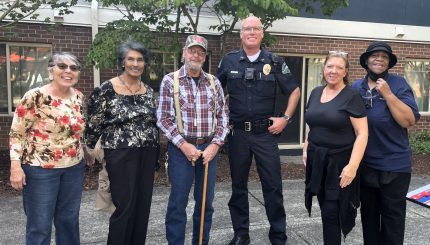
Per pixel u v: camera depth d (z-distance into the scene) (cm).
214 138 298
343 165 262
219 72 340
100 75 687
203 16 700
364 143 252
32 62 686
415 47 833
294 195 490
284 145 782
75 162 263
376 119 261
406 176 267
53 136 251
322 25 761
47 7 647
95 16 663
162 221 395
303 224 391
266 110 326
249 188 512
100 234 362
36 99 244
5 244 338
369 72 269
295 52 759
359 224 391
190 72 292
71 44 670
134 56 270
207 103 294
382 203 272
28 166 248
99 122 274
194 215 313
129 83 278
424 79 873
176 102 288
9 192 475
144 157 282
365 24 788
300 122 789
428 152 749
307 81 787
